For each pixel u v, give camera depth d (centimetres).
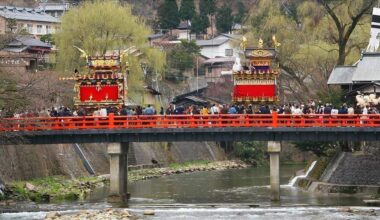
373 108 10144
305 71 14812
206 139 9681
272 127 9431
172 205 9550
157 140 9756
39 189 10894
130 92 15500
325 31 14025
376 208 8850
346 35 13075
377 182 10500
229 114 9512
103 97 11012
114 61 11031
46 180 11925
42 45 17950
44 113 11450
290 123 9412
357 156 11012
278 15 14288
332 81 12119
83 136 9775
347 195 10425
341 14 13312
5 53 15162
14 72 12100
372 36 12794
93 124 9862
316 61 14738
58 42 15100
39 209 8925
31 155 11975
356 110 9988
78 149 14375
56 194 10631
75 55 14738
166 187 12812
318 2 14162
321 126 9338
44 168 12338
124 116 9638
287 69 14338
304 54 14388
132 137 9769
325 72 14838
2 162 10950
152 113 10025
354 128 9250
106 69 11031
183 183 13750
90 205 9462
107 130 9619
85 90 11031
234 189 12269
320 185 11125
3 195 9794
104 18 14912
